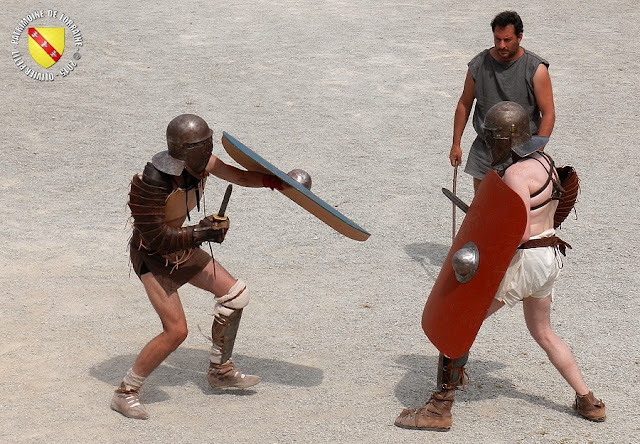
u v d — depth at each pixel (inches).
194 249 422.0
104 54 1286.9
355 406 435.5
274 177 442.3
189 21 1508.4
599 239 668.7
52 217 706.8
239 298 430.9
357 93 1109.7
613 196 766.5
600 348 496.1
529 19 1504.7
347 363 482.9
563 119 1003.3
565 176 413.4
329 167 842.2
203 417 425.4
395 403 438.0
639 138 936.3
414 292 577.6
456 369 404.5
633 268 614.5
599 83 1149.1
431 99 1087.6
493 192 377.4
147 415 422.9
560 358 415.5
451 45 1334.9
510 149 391.2
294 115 1016.9
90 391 450.3
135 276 600.1
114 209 729.6
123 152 878.4
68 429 412.8
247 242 663.1
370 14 1553.9
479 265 382.9
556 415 424.8
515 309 552.1
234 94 1102.4
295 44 1350.9
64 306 550.9
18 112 1004.6
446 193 430.9
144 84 1141.1
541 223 396.5
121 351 495.8
